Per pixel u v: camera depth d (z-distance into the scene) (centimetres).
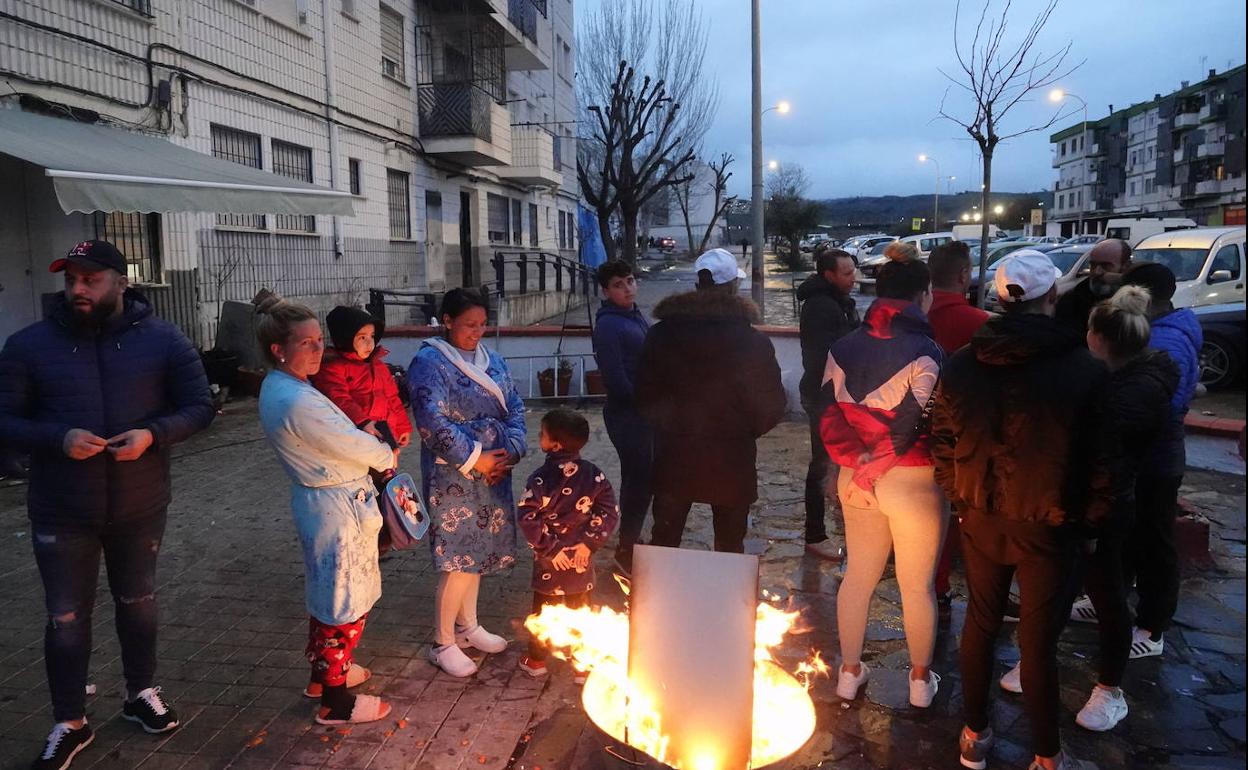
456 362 361
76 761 310
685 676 259
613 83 2528
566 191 3017
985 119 1023
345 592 325
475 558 366
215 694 359
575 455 367
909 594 335
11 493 650
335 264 1418
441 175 1856
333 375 365
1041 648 287
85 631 311
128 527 312
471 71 1814
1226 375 1070
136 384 306
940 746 323
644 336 463
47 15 846
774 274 4047
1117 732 329
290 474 323
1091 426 268
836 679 371
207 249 1101
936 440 297
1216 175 6719
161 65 999
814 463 503
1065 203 10119
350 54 1456
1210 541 526
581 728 333
